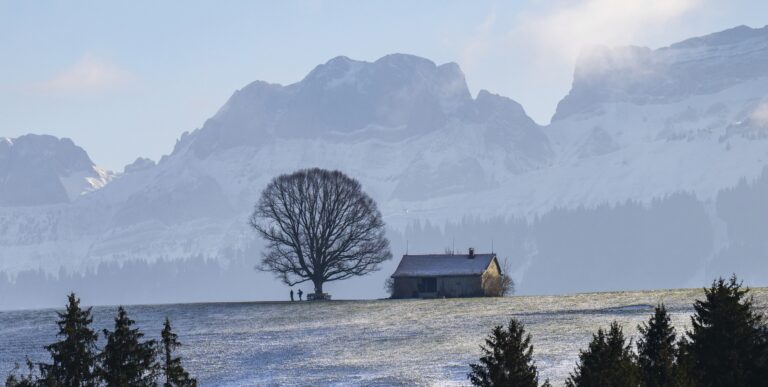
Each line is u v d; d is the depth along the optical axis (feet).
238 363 365.20
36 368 360.89
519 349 208.44
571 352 341.00
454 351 364.99
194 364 365.20
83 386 229.45
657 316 230.27
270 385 319.88
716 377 224.12
